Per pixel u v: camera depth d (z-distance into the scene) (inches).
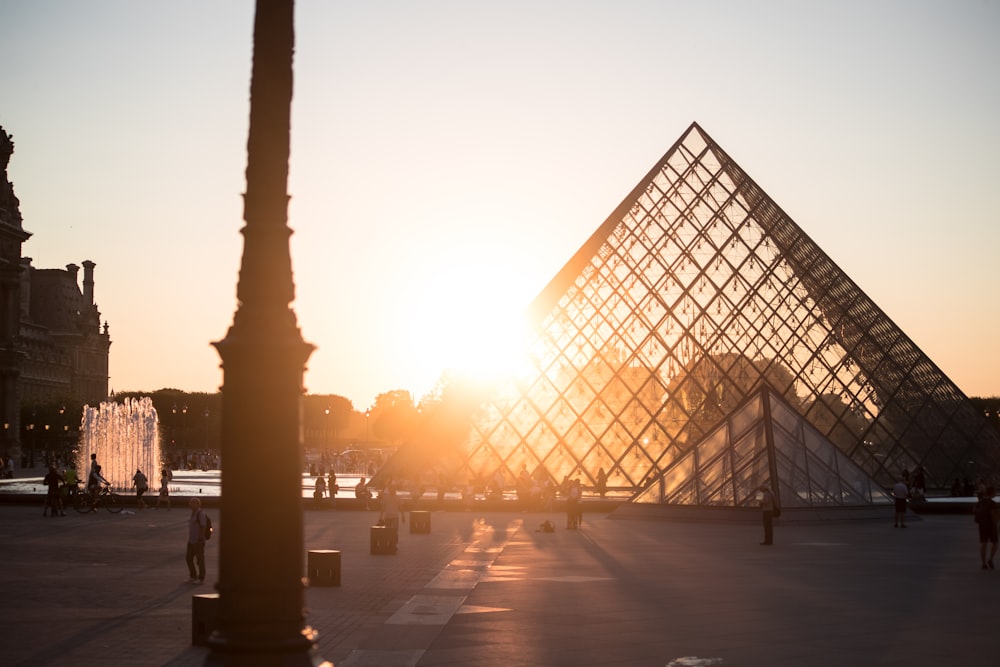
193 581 1562.5
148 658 989.2
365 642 1055.6
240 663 569.3
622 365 3752.5
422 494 3550.7
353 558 1926.7
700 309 3897.6
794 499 2903.5
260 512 576.7
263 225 597.9
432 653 996.6
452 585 1515.7
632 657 978.1
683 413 3656.5
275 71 609.6
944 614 1242.0
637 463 3575.3
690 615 1230.9
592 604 1320.1
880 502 3041.3
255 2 616.4
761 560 1899.6
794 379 3779.5
